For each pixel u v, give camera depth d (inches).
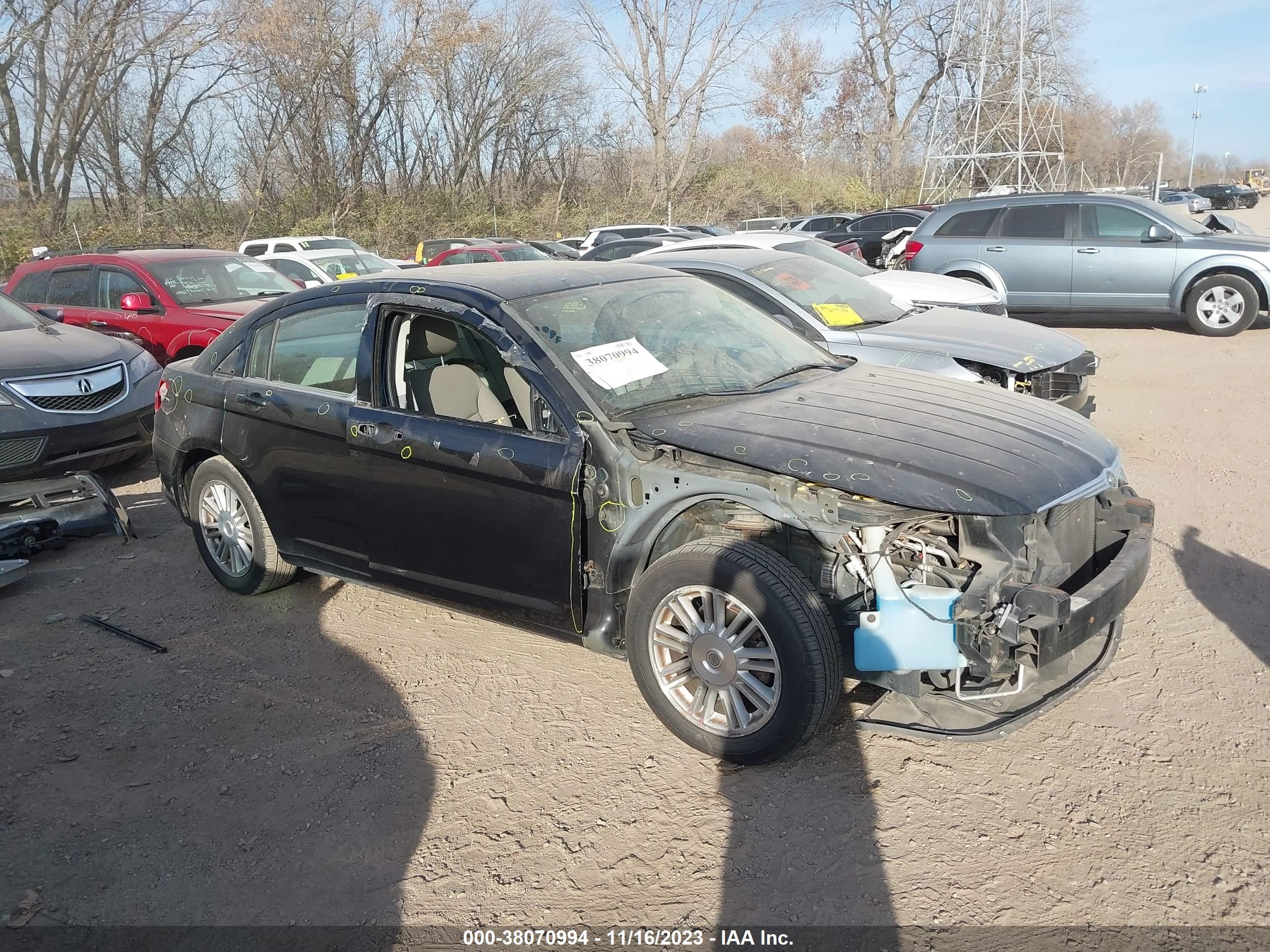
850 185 1798.7
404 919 111.6
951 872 113.5
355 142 1390.3
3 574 209.2
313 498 179.2
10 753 149.7
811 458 127.4
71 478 242.4
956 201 522.3
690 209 1606.8
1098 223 487.5
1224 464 264.4
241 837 127.8
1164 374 389.1
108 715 160.6
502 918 110.9
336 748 148.0
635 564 141.6
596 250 650.2
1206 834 116.7
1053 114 1809.8
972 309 349.7
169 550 240.1
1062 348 271.1
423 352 168.9
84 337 303.0
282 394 181.8
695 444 133.3
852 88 2028.8
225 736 152.8
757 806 127.6
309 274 637.9
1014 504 121.6
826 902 110.2
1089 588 127.6
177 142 1279.5
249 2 1245.7
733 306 186.5
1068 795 125.8
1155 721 141.4
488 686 164.2
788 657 124.5
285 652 180.9
